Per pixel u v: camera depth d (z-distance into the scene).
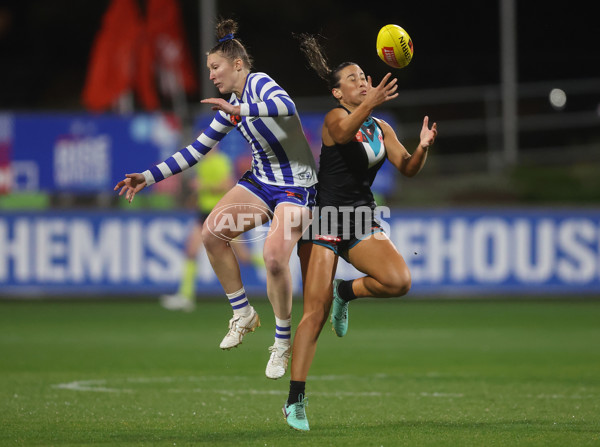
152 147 63.41
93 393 29.33
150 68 77.81
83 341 44.88
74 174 63.47
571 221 63.28
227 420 24.31
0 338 46.03
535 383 31.89
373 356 39.94
